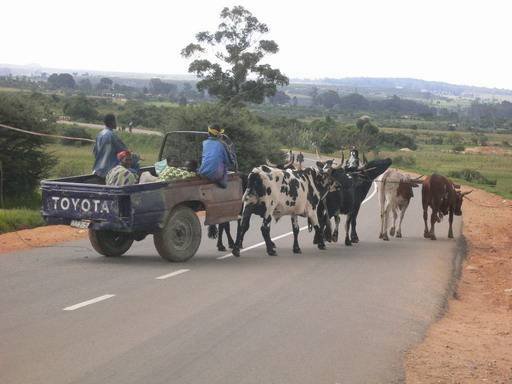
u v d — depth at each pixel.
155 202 12.52
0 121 24.14
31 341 7.86
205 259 13.98
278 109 198.38
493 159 86.31
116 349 7.64
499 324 10.48
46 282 11.16
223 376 6.93
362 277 12.76
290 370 7.22
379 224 22.28
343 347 8.18
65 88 195.38
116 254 13.87
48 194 12.78
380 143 98.38
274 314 9.56
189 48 70.44
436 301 11.32
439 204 18.97
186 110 38.97
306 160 59.50
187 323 8.87
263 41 70.50
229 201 14.03
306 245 16.84
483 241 20.50
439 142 123.12
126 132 77.00
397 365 7.67
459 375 7.66
